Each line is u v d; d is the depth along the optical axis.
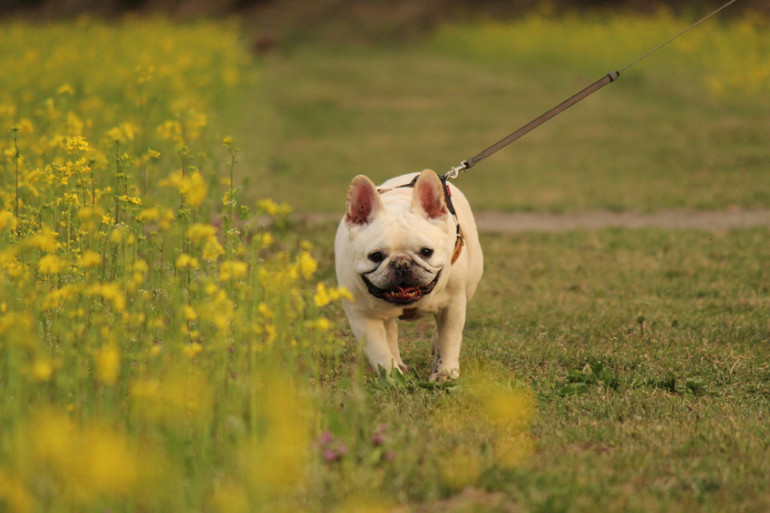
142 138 14.12
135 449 4.91
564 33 43.44
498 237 13.75
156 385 5.22
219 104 24.30
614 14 48.88
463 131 25.50
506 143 8.42
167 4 72.50
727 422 6.05
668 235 13.39
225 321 5.67
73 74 21.58
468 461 5.16
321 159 21.27
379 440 5.38
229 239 7.12
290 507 4.65
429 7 62.62
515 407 6.04
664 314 9.30
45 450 4.35
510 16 59.53
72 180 9.41
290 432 4.91
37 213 8.16
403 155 21.95
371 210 6.64
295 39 61.81
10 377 5.11
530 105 29.95
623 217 15.47
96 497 4.38
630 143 22.25
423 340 8.73
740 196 16.31
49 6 78.19
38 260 6.82
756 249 12.34
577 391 6.84
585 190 17.50
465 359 7.75
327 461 5.17
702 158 19.95
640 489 4.99
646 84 31.58
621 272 11.36
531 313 9.54
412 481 4.98
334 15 64.56
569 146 22.42
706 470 5.24
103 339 5.55
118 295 5.38
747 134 22.03
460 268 7.01
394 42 59.78
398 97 33.19
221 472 4.98
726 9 49.62
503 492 4.89
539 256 12.38
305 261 5.71
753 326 8.81
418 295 6.47
